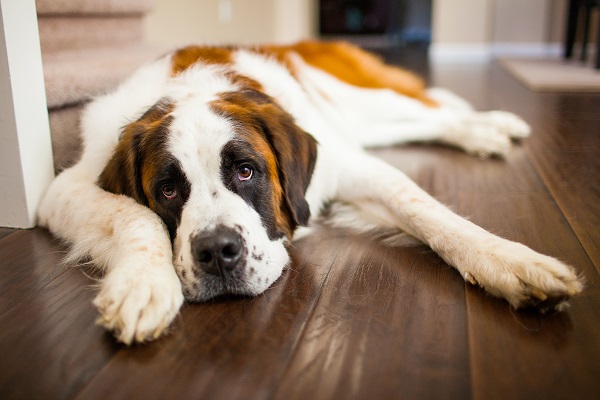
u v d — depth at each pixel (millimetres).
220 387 515
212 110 755
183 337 596
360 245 822
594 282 676
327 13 5320
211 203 692
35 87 890
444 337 582
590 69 2592
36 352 574
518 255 651
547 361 540
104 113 915
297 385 516
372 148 1357
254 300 670
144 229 712
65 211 831
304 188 827
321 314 632
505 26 3621
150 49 1474
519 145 1325
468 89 2199
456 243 720
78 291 697
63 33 1303
